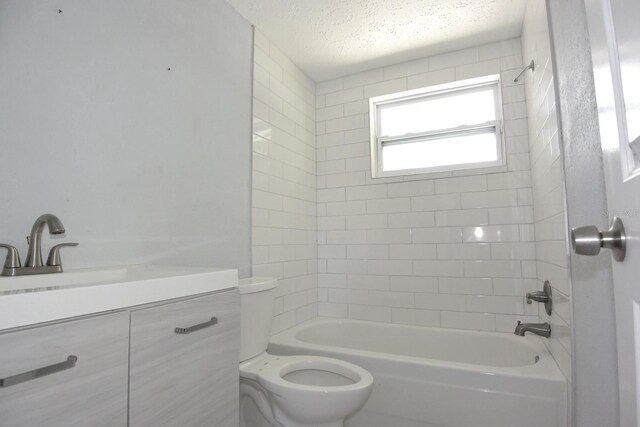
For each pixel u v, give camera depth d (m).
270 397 1.44
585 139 0.92
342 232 2.73
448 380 1.55
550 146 1.59
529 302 1.88
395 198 2.58
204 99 1.82
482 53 2.42
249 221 2.11
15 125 1.06
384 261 2.58
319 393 1.28
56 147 1.16
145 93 1.50
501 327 2.23
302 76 2.74
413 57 2.58
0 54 1.04
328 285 2.73
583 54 0.92
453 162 2.56
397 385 1.64
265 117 2.28
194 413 1.03
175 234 1.60
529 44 1.99
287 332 2.27
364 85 2.76
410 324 2.46
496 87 2.48
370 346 2.44
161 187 1.55
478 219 2.34
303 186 2.67
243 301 1.57
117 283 0.83
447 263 2.40
